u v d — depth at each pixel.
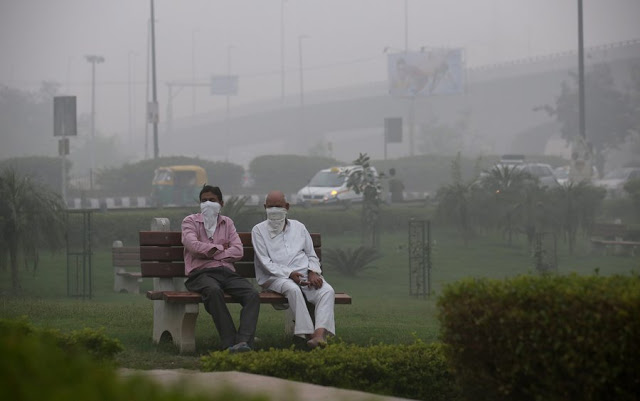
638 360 5.48
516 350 6.02
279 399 5.32
